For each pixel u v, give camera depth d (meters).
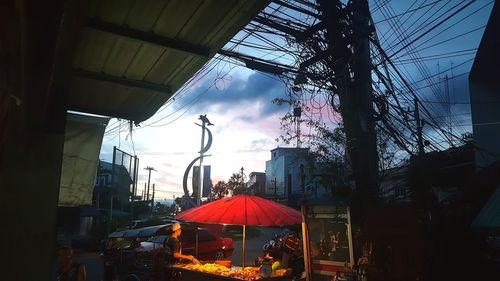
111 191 20.17
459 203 12.81
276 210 6.94
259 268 7.18
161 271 8.33
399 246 9.72
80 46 4.86
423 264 9.65
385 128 13.01
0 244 4.16
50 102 4.20
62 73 3.85
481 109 14.69
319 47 12.33
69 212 33.03
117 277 11.11
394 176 15.21
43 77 2.93
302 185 10.35
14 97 3.84
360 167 11.83
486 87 14.79
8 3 3.17
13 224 4.20
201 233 15.79
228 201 6.99
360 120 12.04
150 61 5.30
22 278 4.18
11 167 4.20
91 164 10.31
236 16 4.20
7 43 3.59
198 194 31.44
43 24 2.44
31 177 4.26
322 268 10.05
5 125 4.36
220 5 4.01
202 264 8.13
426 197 13.54
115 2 3.96
